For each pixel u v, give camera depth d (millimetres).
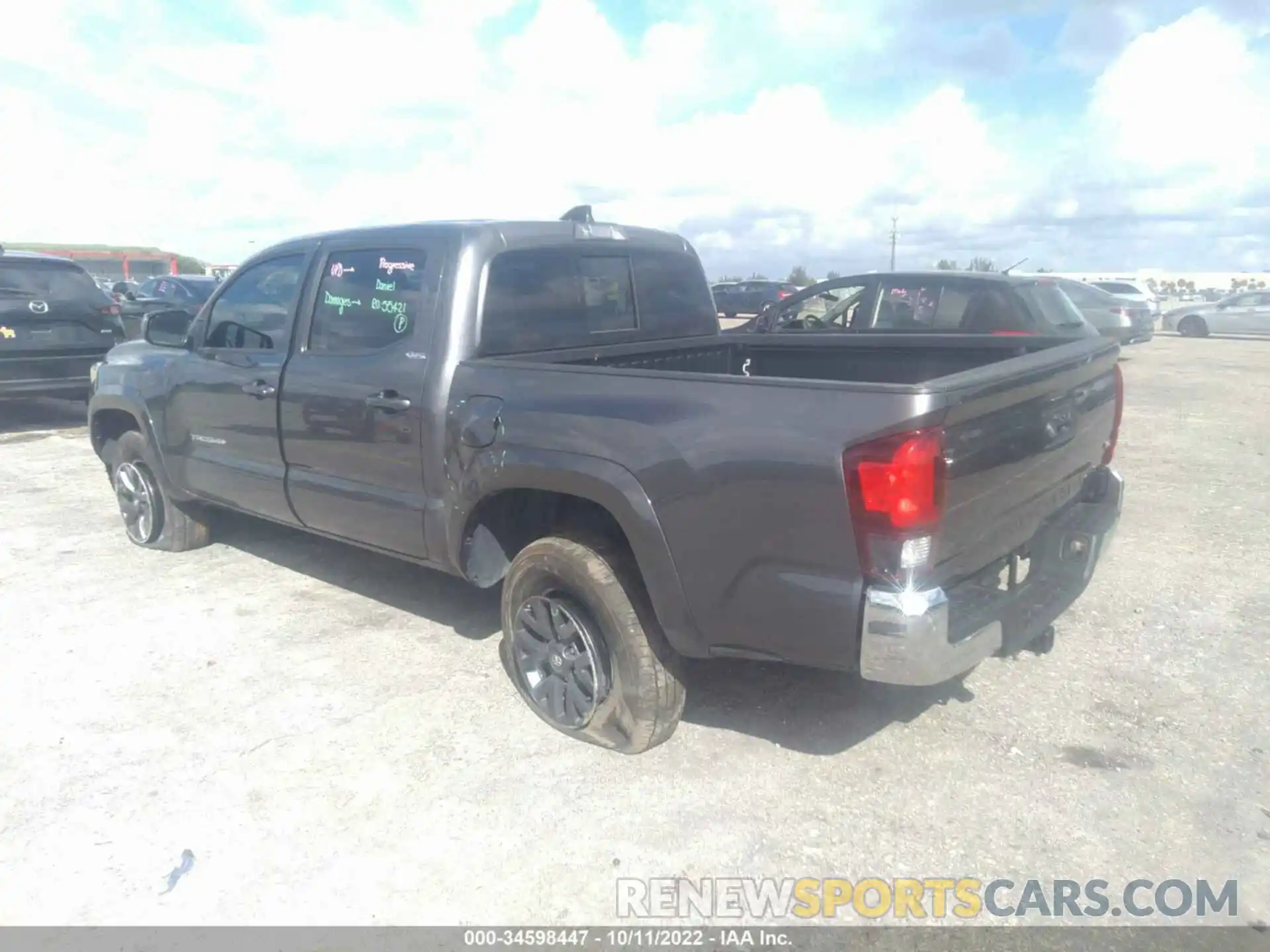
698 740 3744
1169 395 13039
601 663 3629
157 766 3621
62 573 5824
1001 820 3215
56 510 7316
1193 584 5332
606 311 4668
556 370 3598
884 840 3127
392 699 4121
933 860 3027
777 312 10742
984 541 3211
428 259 4090
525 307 4207
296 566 5891
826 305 11461
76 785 3502
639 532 3301
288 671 4406
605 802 3352
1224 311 24469
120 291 16328
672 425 3213
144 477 6051
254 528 6727
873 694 4098
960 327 9188
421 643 4695
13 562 6047
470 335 3979
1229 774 3457
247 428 4961
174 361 5496
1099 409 4062
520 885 2941
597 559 3533
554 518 3889
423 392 3979
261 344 4906
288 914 2832
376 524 4352
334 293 4496
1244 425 10516
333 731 3857
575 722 3725
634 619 3492
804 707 3990
